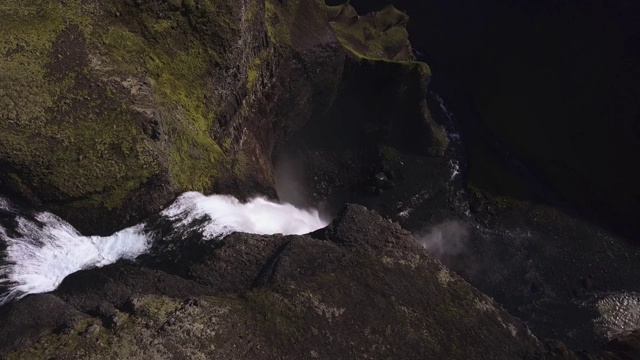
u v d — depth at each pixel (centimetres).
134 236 2123
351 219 2194
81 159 2092
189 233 2159
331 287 1973
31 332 1738
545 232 3403
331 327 1880
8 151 2022
